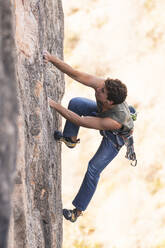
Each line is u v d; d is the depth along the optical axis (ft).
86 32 105.91
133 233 77.97
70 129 28.27
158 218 78.84
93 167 28.45
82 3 110.52
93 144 89.45
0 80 8.86
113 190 83.30
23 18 21.27
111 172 85.87
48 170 24.68
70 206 83.15
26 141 21.03
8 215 8.91
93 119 25.99
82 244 77.51
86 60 102.53
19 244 18.33
